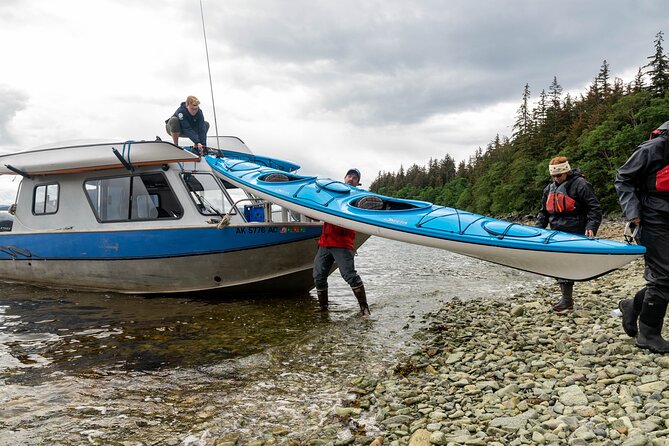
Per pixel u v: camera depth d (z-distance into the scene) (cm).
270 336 593
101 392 418
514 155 7319
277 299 833
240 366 486
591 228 550
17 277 981
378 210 687
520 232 587
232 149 1080
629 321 454
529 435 300
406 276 1148
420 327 623
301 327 635
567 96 7281
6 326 646
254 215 902
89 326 644
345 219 682
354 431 334
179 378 454
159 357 516
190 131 930
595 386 367
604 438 284
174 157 788
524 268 591
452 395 386
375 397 395
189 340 579
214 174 880
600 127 4606
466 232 618
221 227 772
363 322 657
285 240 783
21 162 902
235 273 800
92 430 344
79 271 886
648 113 4244
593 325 552
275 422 355
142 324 654
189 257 794
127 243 828
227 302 801
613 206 4278
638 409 318
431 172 14538
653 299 412
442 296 865
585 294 785
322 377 452
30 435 335
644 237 407
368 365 480
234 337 591
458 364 460
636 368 387
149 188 838
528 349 489
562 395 357
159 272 820
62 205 914
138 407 386
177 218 815
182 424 355
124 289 859
